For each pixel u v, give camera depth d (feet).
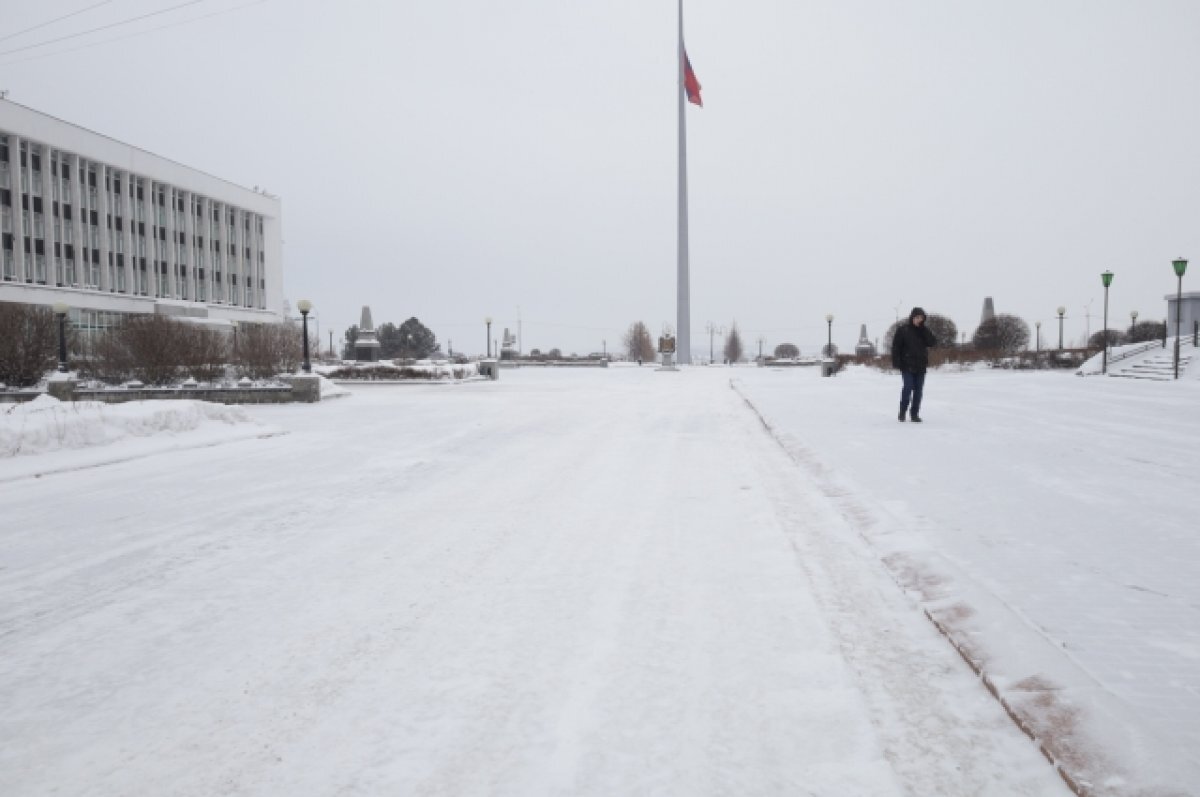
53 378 73.00
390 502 24.75
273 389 71.51
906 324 41.88
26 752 9.50
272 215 260.42
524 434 43.75
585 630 13.10
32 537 20.66
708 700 10.41
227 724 10.10
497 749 9.28
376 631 13.29
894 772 8.60
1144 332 183.83
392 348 297.12
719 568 16.56
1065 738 8.88
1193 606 12.97
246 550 19.01
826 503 22.66
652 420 50.93
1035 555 16.05
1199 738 8.68
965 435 36.40
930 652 11.86
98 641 13.16
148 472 31.53
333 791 8.47
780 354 326.65
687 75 190.60
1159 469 26.45
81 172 180.24
